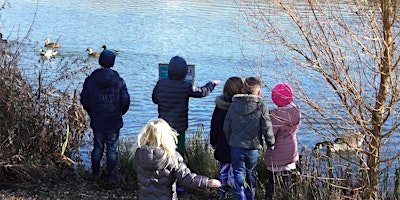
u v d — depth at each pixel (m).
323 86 6.64
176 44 26.47
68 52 24.44
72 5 41.00
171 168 4.99
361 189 6.14
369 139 6.05
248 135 6.12
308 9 5.67
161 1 43.00
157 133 4.97
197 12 36.53
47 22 32.69
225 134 6.27
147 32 30.12
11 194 6.60
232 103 6.20
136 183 7.17
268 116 6.12
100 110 6.95
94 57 23.33
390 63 5.64
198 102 14.88
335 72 5.64
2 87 7.05
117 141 7.12
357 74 5.70
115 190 6.96
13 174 7.00
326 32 5.63
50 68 11.94
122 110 7.10
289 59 6.70
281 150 6.44
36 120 7.32
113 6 40.88
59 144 7.57
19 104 7.14
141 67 21.31
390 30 5.58
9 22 31.19
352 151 6.21
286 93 6.24
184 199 6.73
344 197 6.07
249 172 6.24
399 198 6.46
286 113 6.29
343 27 5.63
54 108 7.59
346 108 5.73
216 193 6.96
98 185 7.08
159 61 22.70
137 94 16.38
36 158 7.23
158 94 6.71
